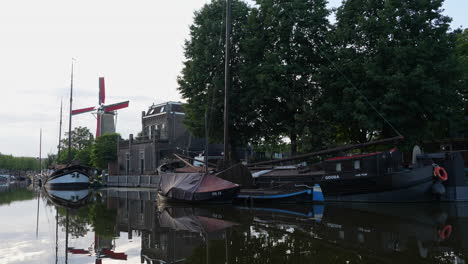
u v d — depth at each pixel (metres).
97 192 31.88
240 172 18.98
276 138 30.25
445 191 16.50
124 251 8.06
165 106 46.59
